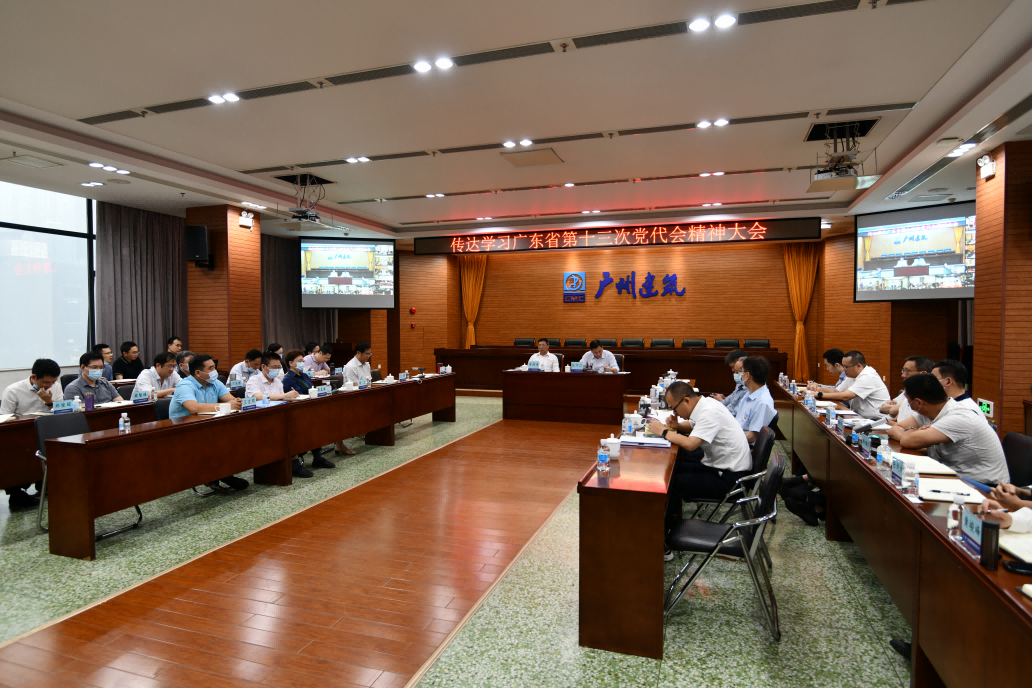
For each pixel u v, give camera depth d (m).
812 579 3.27
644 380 10.70
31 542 3.81
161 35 3.85
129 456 3.75
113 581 3.21
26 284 7.89
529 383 8.50
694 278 12.14
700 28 3.78
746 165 7.00
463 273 13.36
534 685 2.27
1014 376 5.42
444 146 6.25
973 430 2.99
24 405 4.83
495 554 3.58
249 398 4.86
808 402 5.16
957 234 7.80
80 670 2.35
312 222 7.71
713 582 3.23
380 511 4.40
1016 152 5.38
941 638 1.93
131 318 8.85
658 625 2.46
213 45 3.99
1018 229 5.38
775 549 3.73
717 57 4.20
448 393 8.29
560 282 12.91
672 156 6.63
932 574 2.02
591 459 6.07
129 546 3.73
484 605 2.93
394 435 7.36
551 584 3.16
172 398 4.68
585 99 4.96
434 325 12.98
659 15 3.63
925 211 8.14
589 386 8.25
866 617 2.82
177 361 6.54
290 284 11.90
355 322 12.84
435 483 5.17
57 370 4.75
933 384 3.11
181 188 7.46
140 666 2.38
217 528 4.06
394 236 11.39
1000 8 3.51
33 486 5.23
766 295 11.77
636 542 2.47
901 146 6.24
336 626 2.71
